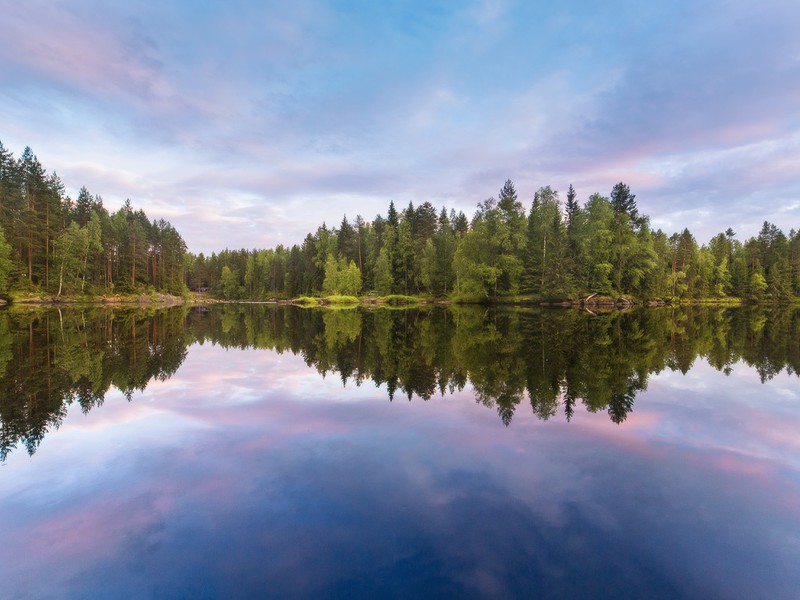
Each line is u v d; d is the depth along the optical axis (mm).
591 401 10195
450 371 14148
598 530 4809
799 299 78250
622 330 27375
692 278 71812
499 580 3975
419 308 62438
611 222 60156
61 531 4801
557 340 22078
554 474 6215
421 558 4293
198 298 111062
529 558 4301
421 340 23172
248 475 6172
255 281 116125
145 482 5969
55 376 13047
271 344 22031
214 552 4414
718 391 11234
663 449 7191
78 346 19453
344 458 6793
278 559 4297
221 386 11992
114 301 68188
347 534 4719
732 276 81750
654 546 4523
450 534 4715
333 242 97812
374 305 76000
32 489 5766
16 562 4273
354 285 86500
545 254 62000
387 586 3885
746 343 21062
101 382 12352
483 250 62406
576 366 14797
